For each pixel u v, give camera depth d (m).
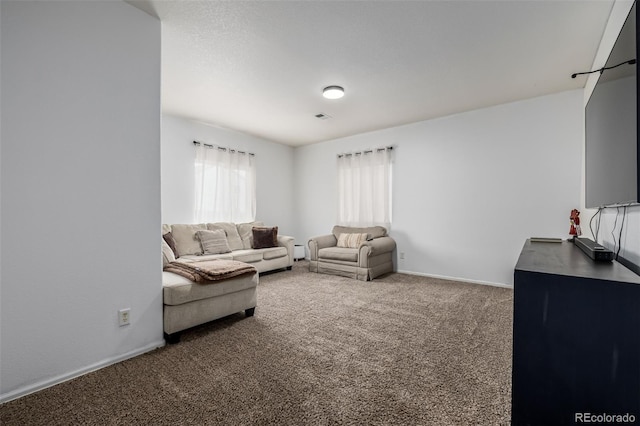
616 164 1.47
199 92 3.39
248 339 2.27
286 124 4.67
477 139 3.99
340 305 3.10
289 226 6.20
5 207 1.50
